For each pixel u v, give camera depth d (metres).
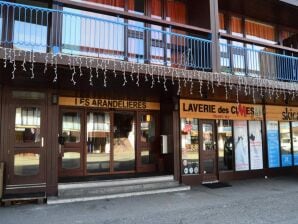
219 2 10.51
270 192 8.48
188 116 9.70
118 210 6.53
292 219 5.90
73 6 7.43
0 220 5.82
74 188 7.73
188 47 9.69
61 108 8.92
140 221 5.79
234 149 10.64
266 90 9.27
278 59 11.29
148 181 8.73
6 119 7.46
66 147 8.90
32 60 6.09
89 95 9.19
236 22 11.51
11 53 5.94
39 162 7.59
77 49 8.05
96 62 6.64
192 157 9.73
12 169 7.39
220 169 10.35
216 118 10.28
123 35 8.83
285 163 11.73
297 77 10.91
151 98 10.12
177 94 9.47
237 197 7.84
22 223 5.66
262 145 11.27
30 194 7.25
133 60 8.94
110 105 9.48
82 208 6.67
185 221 5.79
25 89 7.62
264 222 5.71
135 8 9.50
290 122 12.09
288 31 12.84
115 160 9.56
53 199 7.13
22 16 7.70
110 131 9.56
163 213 6.32
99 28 8.43
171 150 9.56
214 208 6.74
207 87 8.77
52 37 7.33
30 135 7.62
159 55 9.49
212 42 9.00
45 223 5.67
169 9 10.06
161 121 10.23
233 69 10.38
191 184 9.49
